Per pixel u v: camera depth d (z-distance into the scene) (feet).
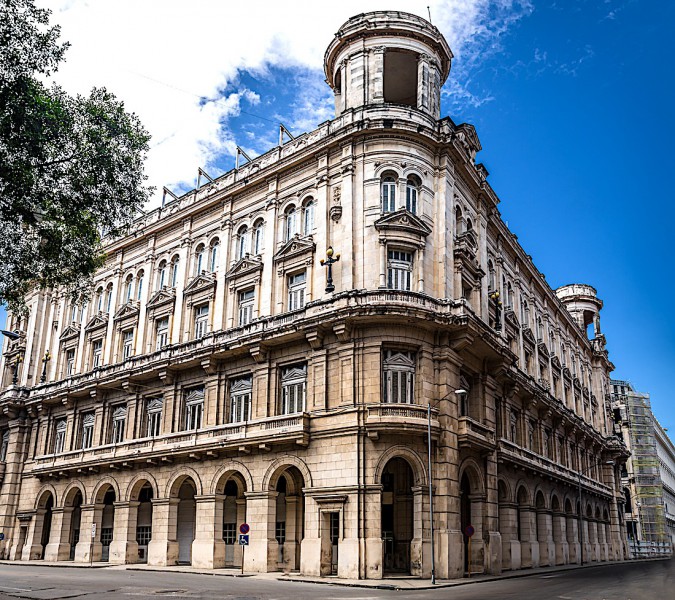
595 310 278.05
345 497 108.27
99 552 152.15
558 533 180.45
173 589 80.64
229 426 127.44
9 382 201.05
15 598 68.44
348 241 123.85
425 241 126.11
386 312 113.39
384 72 149.59
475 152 154.30
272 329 125.39
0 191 69.82
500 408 147.95
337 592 82.28
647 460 350.84
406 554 124.88
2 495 178.50
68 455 163.53
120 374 154.81
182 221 163.32
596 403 263.70
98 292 183.21
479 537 124.36
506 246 175.63
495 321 153.38
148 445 143.02
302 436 114.83
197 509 131.13
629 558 265.13
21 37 67.77
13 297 79.97
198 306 153.48
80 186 77.71
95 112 79.05
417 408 112.16
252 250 145.79
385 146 128.16
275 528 124.26
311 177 137.28
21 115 68.28
